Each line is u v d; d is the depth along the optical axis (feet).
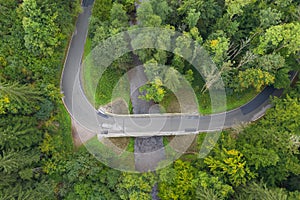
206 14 155.63
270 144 140.26
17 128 136.77
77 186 147.23
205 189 131.23
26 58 158.51
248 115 169.78
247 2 146.20
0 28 157.99
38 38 152.87
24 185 137.18
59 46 167.63
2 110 135.64
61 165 149.89
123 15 157.58
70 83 170.19
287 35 140.05
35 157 142.00
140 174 148.66
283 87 160.86
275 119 148.25
